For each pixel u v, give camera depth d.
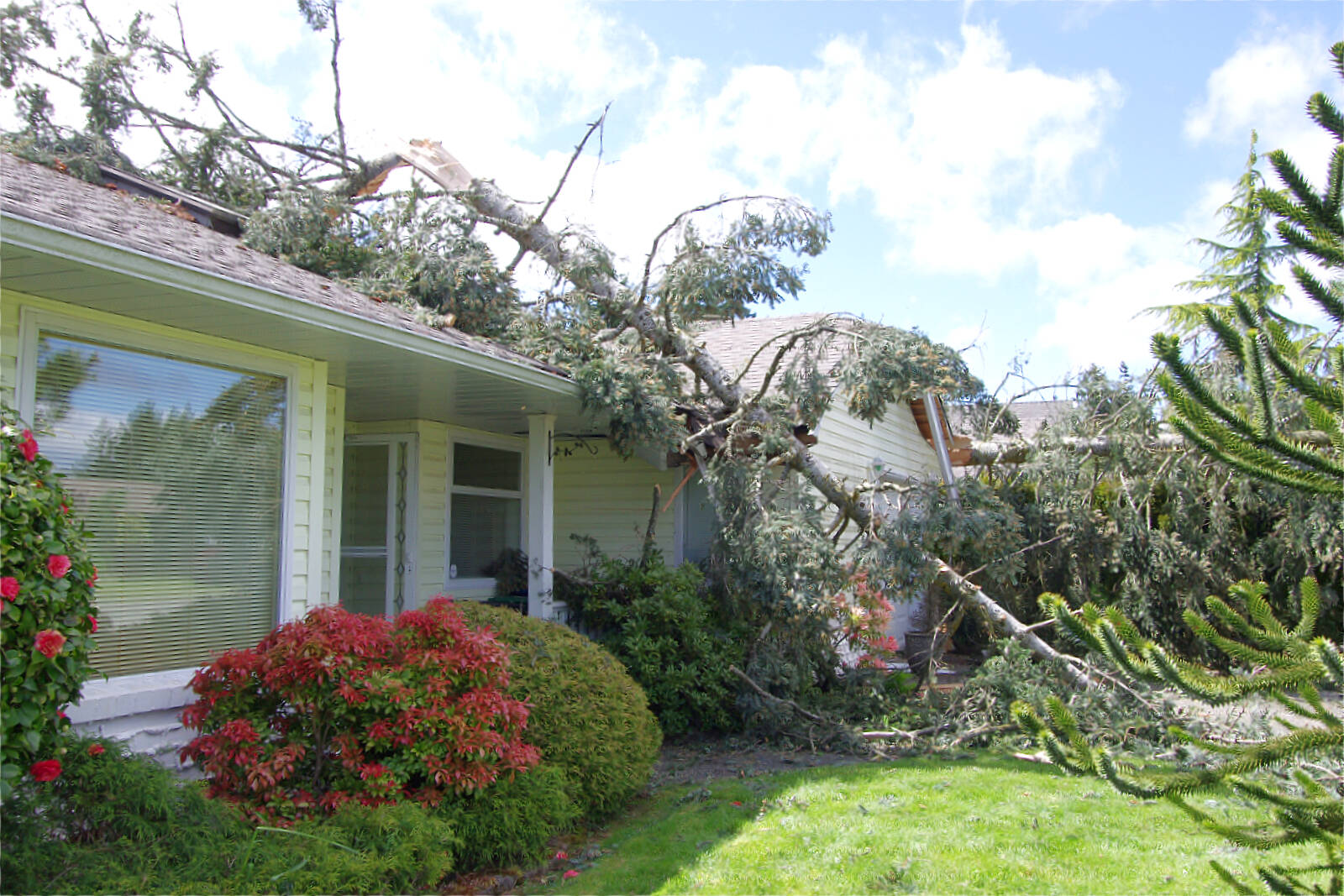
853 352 8.44
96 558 4.97
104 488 5.04
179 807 3.83
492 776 4.70
